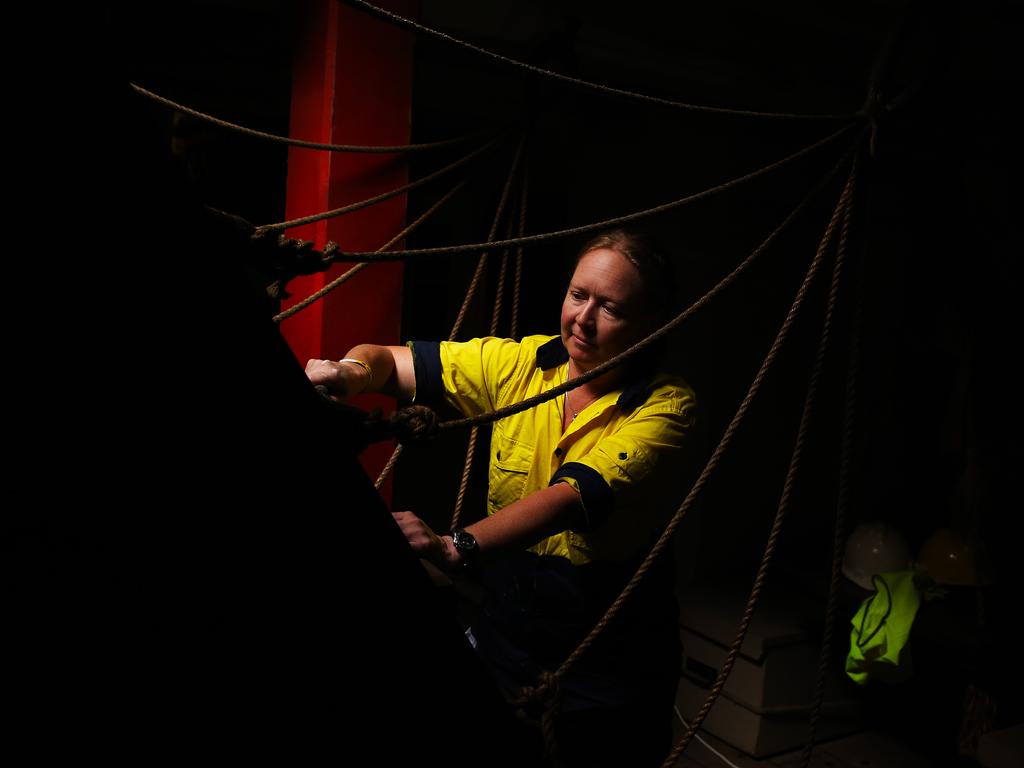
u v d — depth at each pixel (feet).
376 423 3.43
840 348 15.26
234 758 2.93
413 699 3.20
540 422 5.56
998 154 12.69
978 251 13.26
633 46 11.09
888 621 12.04
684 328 14.30
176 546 2.73
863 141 5.71
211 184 12.66
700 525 14.32
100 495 2.61
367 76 7.53
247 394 2.71
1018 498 13.24
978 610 11.93
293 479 2.82
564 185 15.07
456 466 15.74
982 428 13.38
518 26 10.14
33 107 2.30
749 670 12.55
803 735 12.87
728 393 14.29
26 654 2.62
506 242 4.32
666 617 5.65
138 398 2.60
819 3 10.08
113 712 2.75
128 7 10.28
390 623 3.09
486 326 15.19
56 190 2.38
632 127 13.76
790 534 15.21
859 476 15.70
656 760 5.62
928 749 12.99
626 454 4.86
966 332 13.50
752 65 11.78
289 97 11.96
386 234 7.74
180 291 2.55
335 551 2.94
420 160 14.57
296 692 2.99
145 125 2.41
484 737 3.41
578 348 5.36
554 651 5.37
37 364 2.48
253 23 10.76
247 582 2.84
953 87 12.18
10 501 2.52
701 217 13.79
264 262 3.59
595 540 5.24
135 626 2.73
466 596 13.51
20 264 2.40
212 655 2.84
